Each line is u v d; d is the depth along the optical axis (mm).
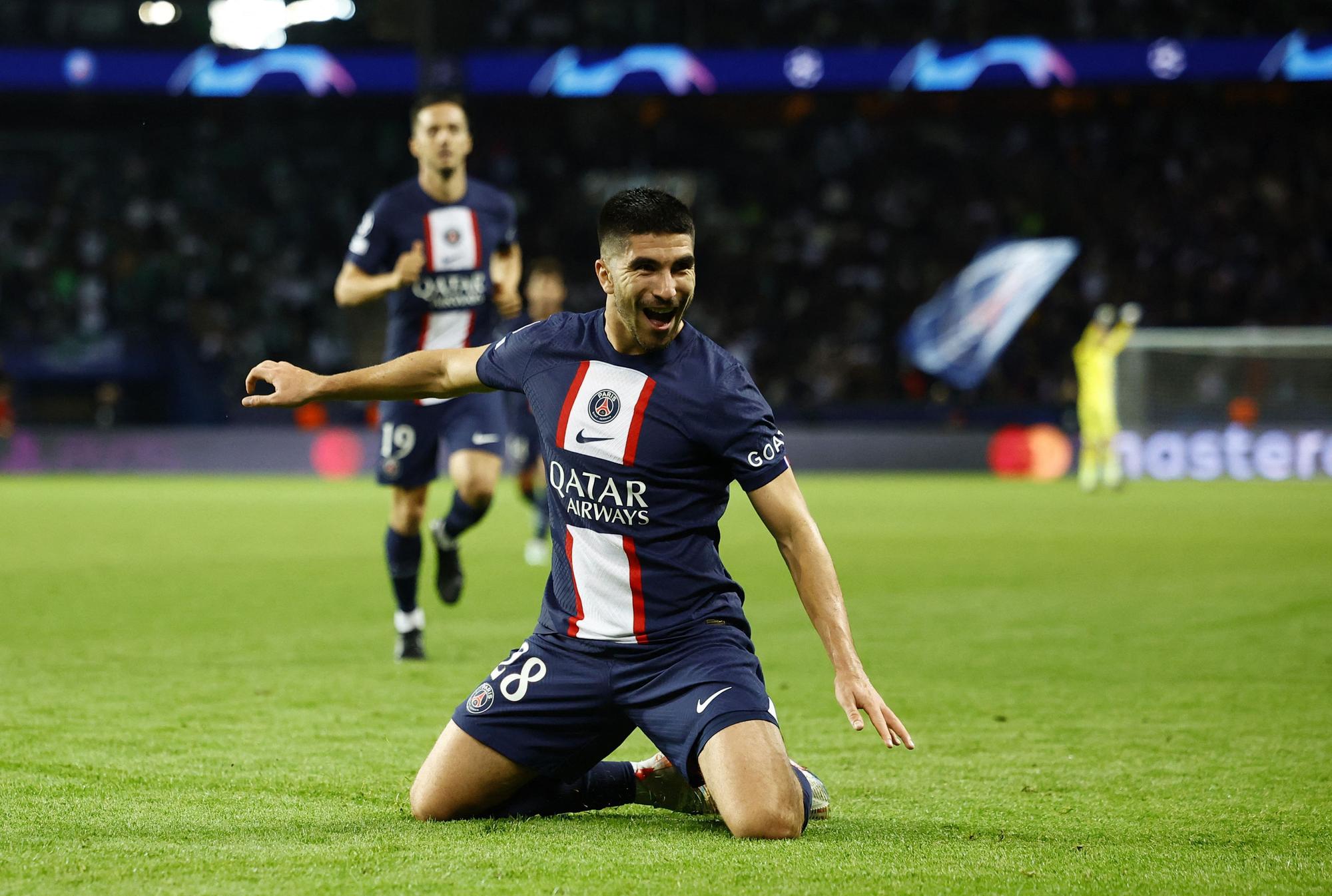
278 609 29438
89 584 33719
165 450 92875
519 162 115625
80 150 115875
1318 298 106375
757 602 31156
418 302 23812
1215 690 20297
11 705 18547
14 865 10695
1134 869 10742
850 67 100938
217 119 115000
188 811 12828
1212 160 114062
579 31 110125
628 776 13055
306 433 92062
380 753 15688
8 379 93062
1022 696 19797
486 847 11344
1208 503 65625
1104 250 109625
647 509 12359
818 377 103875
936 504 64562
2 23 106625
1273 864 10953
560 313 13266
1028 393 102438
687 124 116875
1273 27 105375
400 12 76938
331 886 10078
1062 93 112312
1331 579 35062
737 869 10555
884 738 11125
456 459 22953
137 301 103812
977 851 11297
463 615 29078
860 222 113938
